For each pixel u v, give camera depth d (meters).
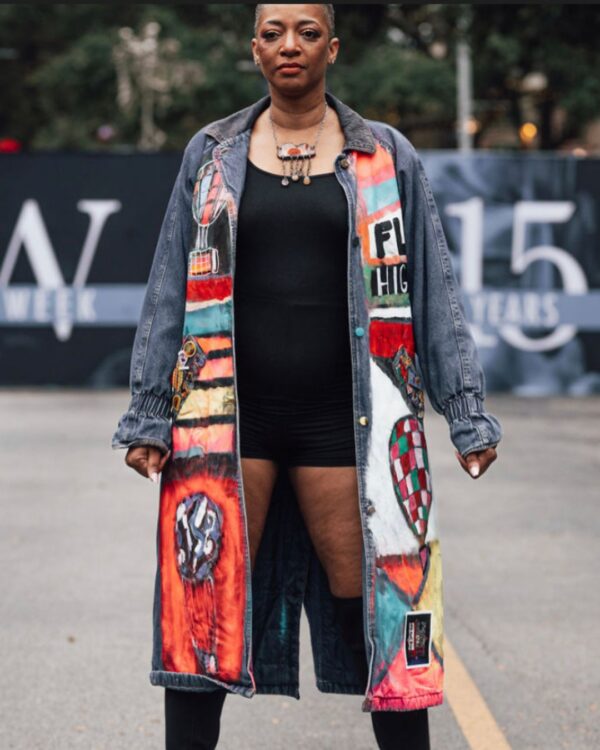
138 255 21.06
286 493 4.66
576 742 5.87
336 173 4.52
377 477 4.45
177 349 4.60
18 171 20.91
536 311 20.97
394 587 4.45
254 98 55.53
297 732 6.02
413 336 4.63
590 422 17.47
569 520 10.84
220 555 4.44
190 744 4.55
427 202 4.62
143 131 56.84
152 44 55.62
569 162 20.86
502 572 9.02
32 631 7.54
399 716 4.53
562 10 23.08
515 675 6.82
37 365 21.17
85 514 10.91
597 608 8.10
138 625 7.69
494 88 52.19
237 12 49.72
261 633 4.70
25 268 21.08
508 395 20.98
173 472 4.53
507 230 20.89
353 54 51.75
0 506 11.23
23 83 66.12
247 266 4.52
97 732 5.99
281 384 4.48
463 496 11.90
